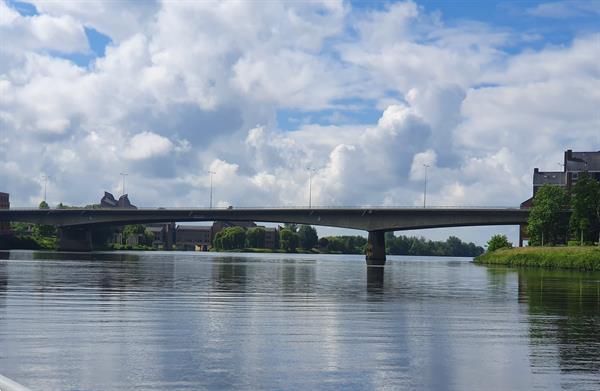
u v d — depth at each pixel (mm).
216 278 67688
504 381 18938
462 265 138625
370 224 158000
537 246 150375
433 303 41000
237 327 28312
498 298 45562
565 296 47750
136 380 18328
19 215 193375
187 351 22438
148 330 26969
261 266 111812
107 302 38344
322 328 28453
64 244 198000
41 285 51719
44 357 21109
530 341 25547
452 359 21859
